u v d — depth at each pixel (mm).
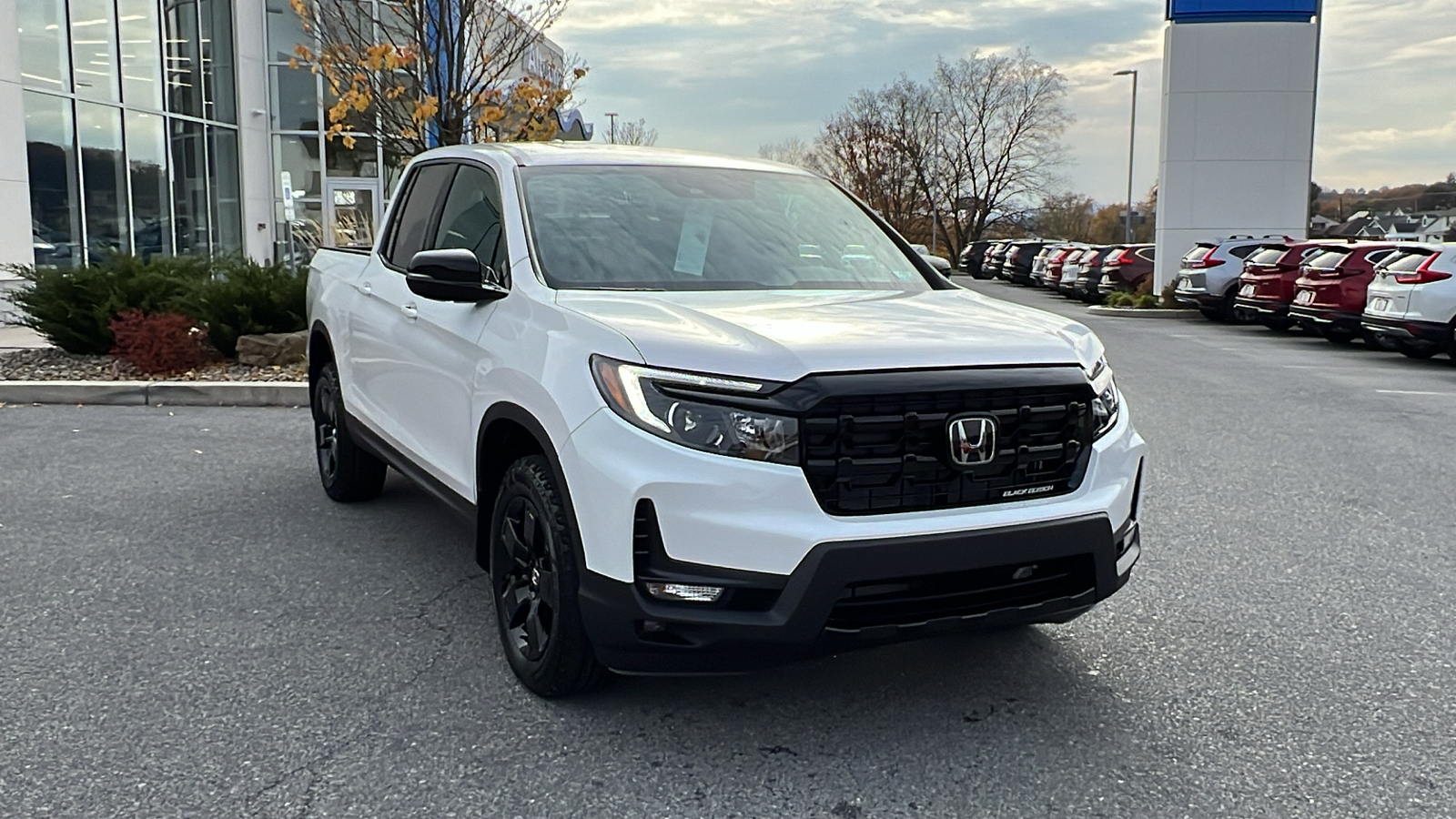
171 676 4004
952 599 3383
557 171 4734
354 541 5680
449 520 6105
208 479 7016
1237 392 12297
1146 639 4508
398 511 6262
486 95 12375
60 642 4320
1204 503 6887
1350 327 18328
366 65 12023
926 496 3334
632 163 4934
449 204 5172
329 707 3758
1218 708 3854
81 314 11547
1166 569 5477
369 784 3252
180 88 22078
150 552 5473
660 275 4266
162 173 21359
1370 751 3539
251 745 3480
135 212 20438
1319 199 58344
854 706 3826
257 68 24797
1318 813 3158
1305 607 4914
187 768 3334
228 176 24094
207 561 5352
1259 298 21594
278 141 25422
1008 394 3441
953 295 4500
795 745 3527
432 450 4664
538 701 3820
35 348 12469
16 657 4164
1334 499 7027
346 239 25656
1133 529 3846
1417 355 16625
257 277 11602
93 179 19141
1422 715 3805
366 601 4812
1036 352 3562
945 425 3334
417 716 3695
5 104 16578
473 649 4285
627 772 3344
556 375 3561
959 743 3564
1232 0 27766
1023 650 4363
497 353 3984
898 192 74938
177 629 4469
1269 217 28391
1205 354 17266
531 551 3762
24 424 8836
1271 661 4285
